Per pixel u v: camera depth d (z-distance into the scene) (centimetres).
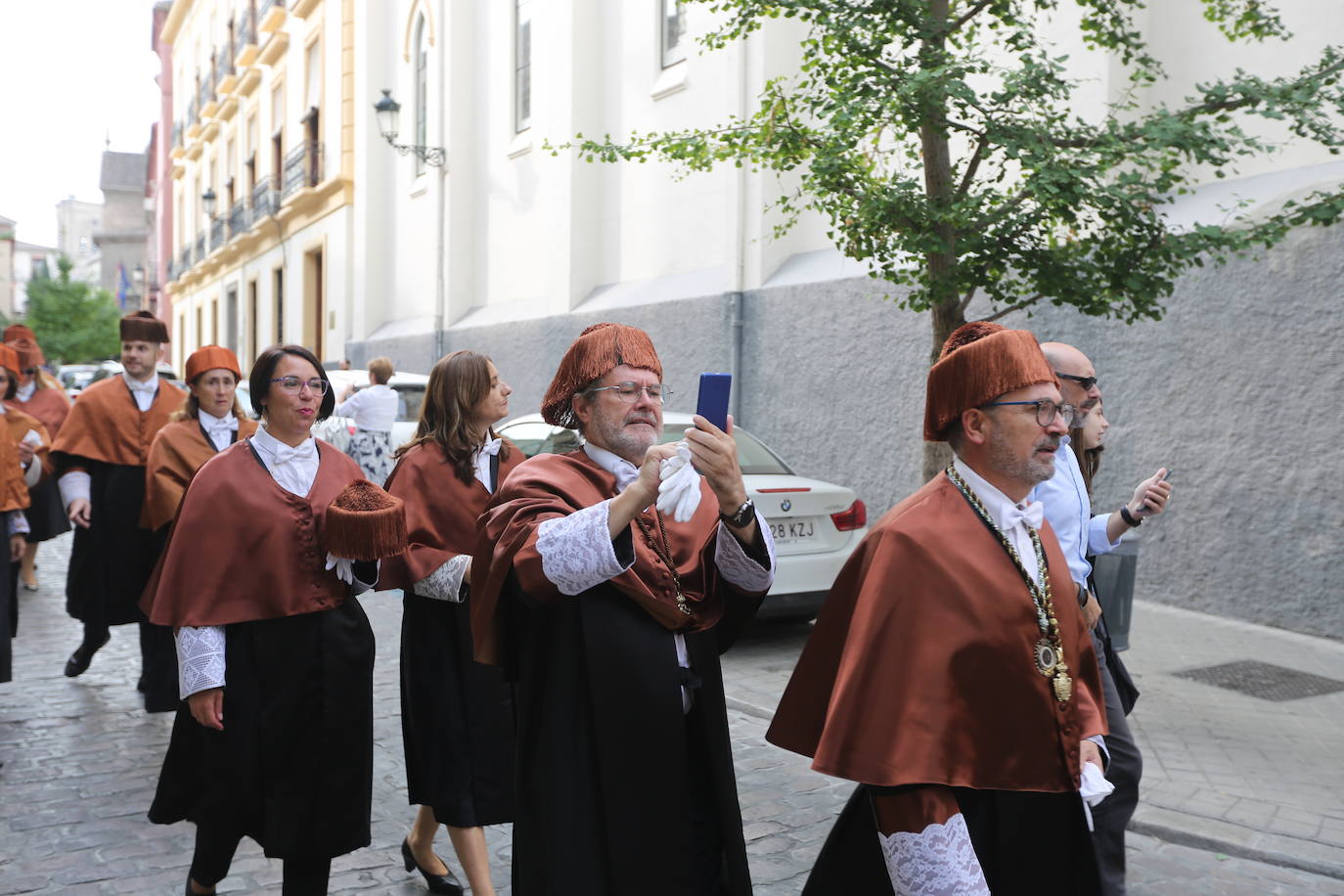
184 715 334
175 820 336
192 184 4228
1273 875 392
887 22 576
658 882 212
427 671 351
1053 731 203
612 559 206
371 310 2122
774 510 695
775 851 411
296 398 320
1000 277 591
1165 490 329
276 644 312
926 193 616
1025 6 851
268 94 2922
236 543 311
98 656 722
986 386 207
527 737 224
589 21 1429
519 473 233
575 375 233
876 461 1013
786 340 1109
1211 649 691
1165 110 573
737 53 1143
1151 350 803
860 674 204
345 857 407
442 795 345
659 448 208
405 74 2016
